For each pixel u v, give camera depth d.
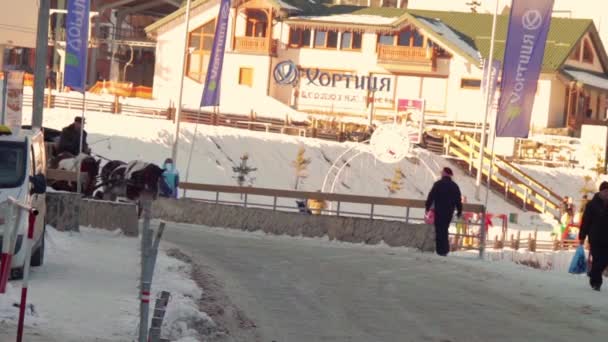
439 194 61.47
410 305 38.56
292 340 30.05
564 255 83.69
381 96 183.75
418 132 146.50
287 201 128.50
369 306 37.69
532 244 90.19
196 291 36.16
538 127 175.25
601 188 46.47
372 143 92.94
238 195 128.00
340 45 185.62
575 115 182.12
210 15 189.00
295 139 146.75
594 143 153.00
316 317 34.44
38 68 53.50
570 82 178.12
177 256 47.31
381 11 190.25
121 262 42.31
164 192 74.00
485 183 142.25
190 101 181.88
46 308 29.80
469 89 179.50
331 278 45.09
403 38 182.88
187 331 28.69
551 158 158.88
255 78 185.88
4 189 35.41
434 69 180.12
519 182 140.00
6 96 59.34
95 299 32.09
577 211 130.38
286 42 187.25
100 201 56.03
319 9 191.50
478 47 185.38
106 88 177.00
